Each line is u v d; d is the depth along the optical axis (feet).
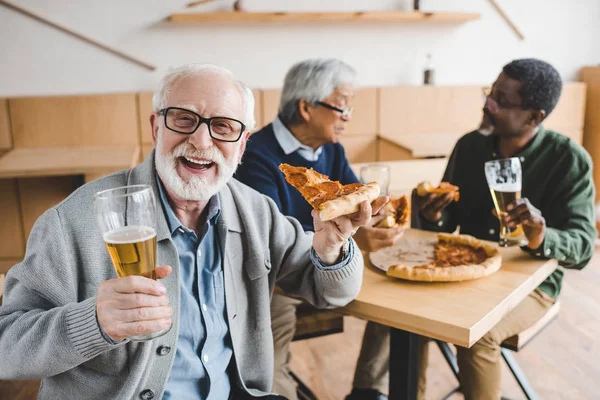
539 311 5.06
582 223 5.08
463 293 3.84
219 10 11.57
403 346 4.12
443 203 5.38
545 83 5.25
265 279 3.92
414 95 12.71
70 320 2.67
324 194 3.49
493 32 13.53
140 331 2.54
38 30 10.73
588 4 13.98
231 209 3.82
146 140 11.36
